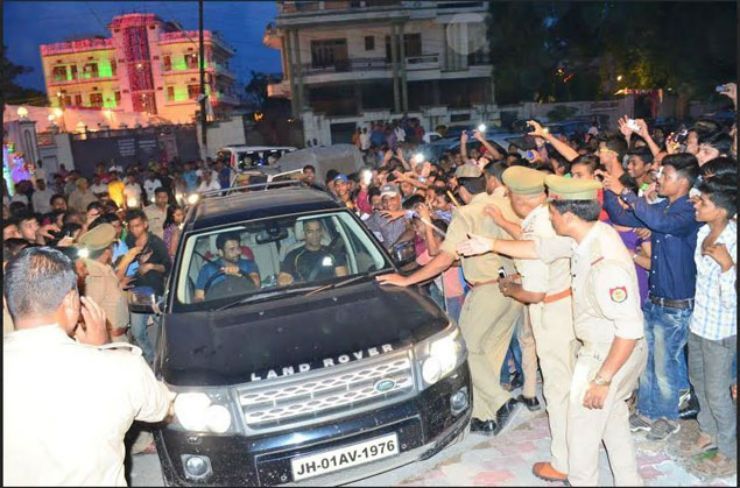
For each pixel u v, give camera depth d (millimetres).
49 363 2182
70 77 34281
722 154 4078
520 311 3963
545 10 25688
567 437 3035
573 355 3273
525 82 27219
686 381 3895
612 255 2766
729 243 3059
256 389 3008
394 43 30922
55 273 2270
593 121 17484
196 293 3992
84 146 21953
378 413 3102
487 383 3885
